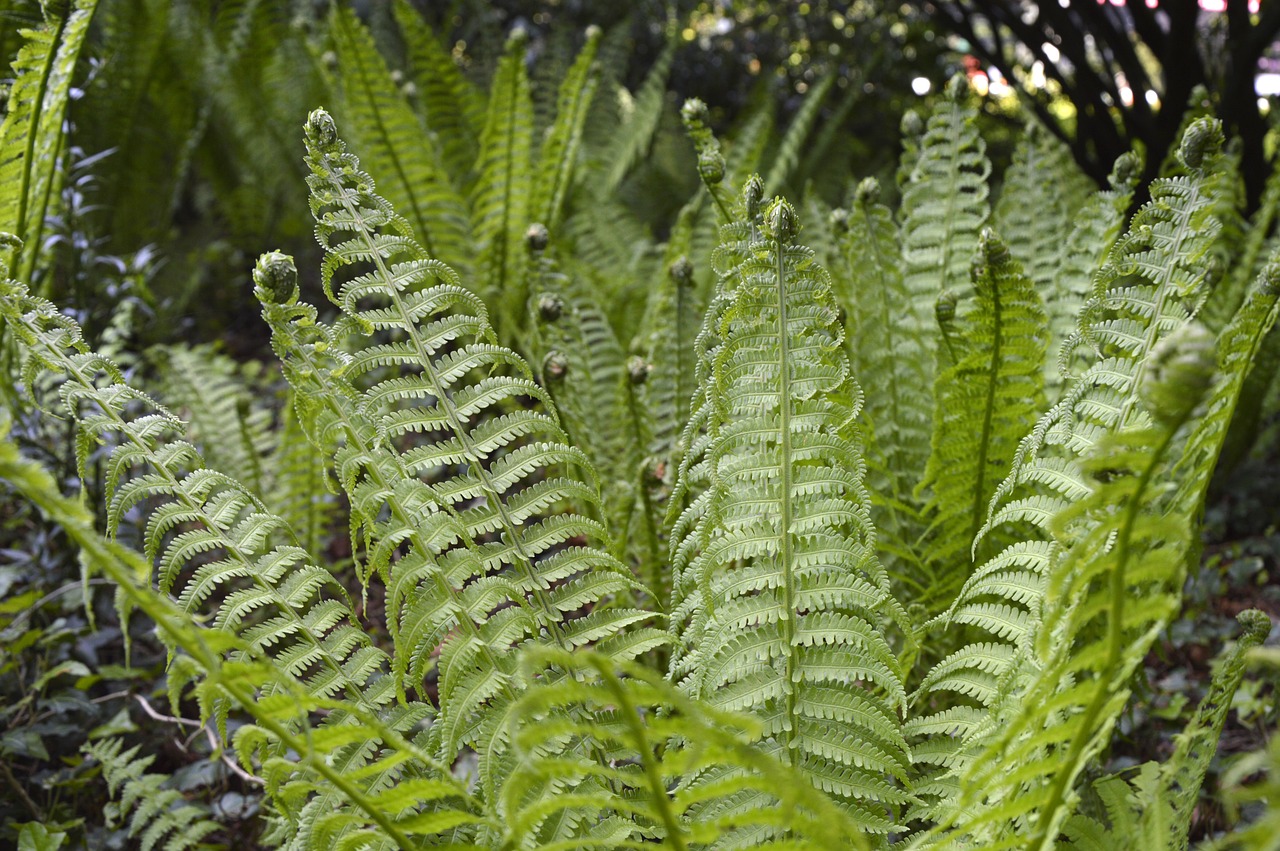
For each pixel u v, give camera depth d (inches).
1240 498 110.8
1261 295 56.9
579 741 62.1
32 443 90.4
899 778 64.1
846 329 79.0
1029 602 61.6
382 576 62.1
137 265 109.8
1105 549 58.9
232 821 82.3
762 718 61.9
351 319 63.6
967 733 62.1
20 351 90.7
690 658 63.1
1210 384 47.8
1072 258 78.3
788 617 61.6
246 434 95.1
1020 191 84.4
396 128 108.0
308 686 61.5
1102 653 52.8
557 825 59.7
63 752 83.9
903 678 62.4
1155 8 134.2
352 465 61.7
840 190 174.9
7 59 109.0
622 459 84.3
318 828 58.2
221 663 54.3
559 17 221.9
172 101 171.3
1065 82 146.4
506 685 61.3
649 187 190.5
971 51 177.9
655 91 176.1
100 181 143.1
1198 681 87.7
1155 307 61.5
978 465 71.5
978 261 66.8
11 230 84.5
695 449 65.1
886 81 204.2
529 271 83.1
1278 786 45.2
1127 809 58.2
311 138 63.6
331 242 173.6
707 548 62.0
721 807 61.2
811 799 49.2
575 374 85.1
